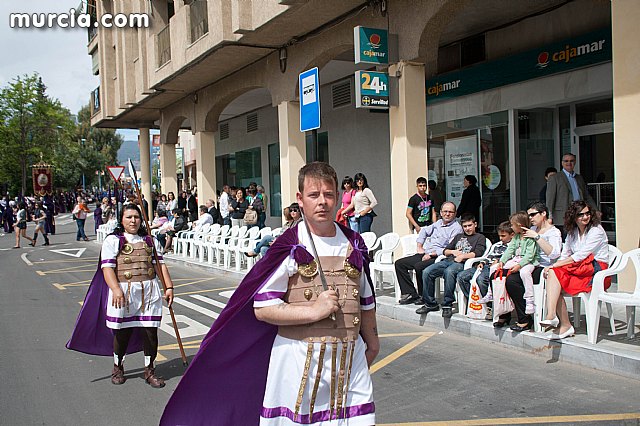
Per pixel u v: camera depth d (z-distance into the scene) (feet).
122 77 77.41
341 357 9.53
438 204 47.67
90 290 20.02
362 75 35.09
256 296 9.68
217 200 70.38
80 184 279.90
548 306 21.20
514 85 42.86
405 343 23.90
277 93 49.70
